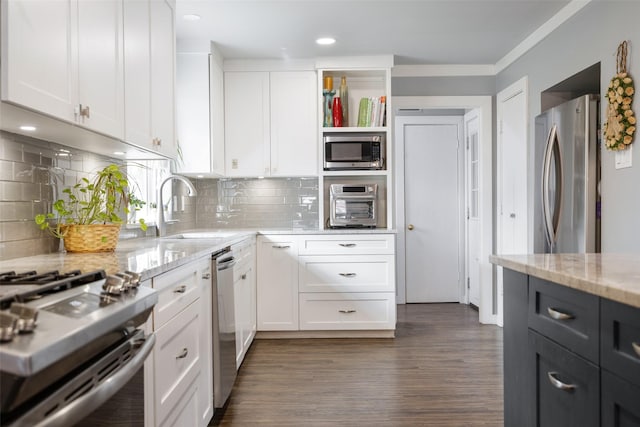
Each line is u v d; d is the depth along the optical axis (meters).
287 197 4.54
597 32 2.88
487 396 2.76
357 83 4.54
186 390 1.94
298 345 3.87
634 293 1.03
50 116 1.47
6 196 1.80
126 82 2.04
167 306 1.70
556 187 3.08
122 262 1.68
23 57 1.32
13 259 1.82
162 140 2.52
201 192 4.52
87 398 0.88
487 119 4.58
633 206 2.50
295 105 4.27
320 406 2.64
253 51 4.06
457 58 4.36
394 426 2.38
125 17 2.03
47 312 0.92
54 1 1.48
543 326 1.49
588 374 1.25
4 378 0.70
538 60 3.66
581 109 2.84
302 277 4.04
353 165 4.22
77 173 2.31
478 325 4.52
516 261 1.64
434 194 5.68
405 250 5.66
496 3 3.16
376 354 3.60
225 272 2.60
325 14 3.30
